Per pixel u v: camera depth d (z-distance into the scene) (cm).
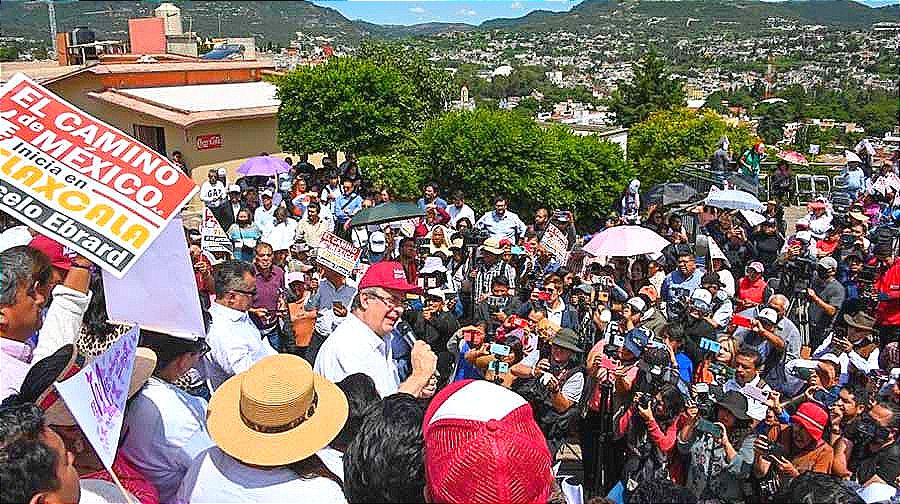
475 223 1181
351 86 1928
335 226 1226
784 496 364
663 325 602
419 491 206
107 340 282
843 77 12950
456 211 1203
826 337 752
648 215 1176
